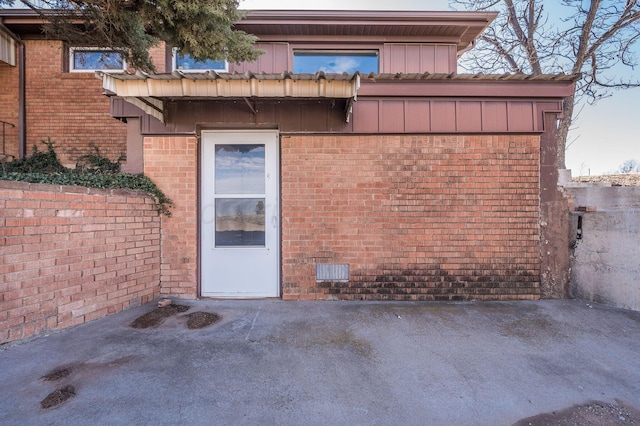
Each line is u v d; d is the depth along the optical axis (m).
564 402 2.47
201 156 4.80
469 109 4.69
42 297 3.20
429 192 4.69
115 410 2.28
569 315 4.11
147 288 4.42
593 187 6.13
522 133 4.71
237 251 4.81
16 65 6.74
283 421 2.23
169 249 4.64
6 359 2.81
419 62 6.22
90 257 3.66
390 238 4.68
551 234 4.74
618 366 2.97
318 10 5.73
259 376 2.73
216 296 4.78
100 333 3.41
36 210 3.13
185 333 3.50
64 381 2.57
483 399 2.48
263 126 4.75
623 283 4.35
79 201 3.54
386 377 2.75
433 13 5.81
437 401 2.46
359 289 4.66
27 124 6.71
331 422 2.23
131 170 4.70
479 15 5.82
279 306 4.40
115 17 3.76
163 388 2.54
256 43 6.06
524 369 2.90
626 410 2.40
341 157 4.68
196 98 4.28
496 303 4.55
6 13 6.17
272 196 4.84
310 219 4.66
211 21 3.71
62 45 6.71
